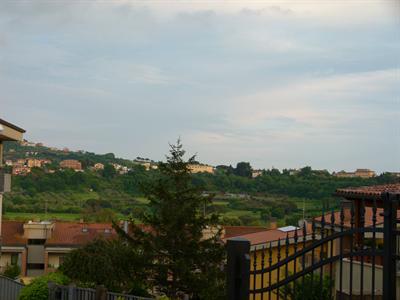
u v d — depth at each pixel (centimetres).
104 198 7019
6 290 2350
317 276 638
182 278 2616
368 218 1584
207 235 3362
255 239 2612
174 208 2753
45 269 4644
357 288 1253
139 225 3066
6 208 6669
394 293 448
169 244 2723
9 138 2967
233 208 5697
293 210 4656
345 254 483
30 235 4781
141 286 2627
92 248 2578
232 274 528
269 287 532
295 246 529
